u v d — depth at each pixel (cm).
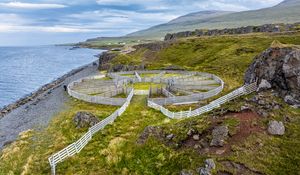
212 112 3016
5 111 5784
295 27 12038
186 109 3909
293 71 3003
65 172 2431
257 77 3538
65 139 3241
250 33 12712
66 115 4259
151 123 3403
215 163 2080
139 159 2445
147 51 13062
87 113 3678
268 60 3403
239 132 2417
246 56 8031
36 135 3634
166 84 5916
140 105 4334
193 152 2281
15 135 3897
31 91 8681
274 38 9344
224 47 9775
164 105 4219
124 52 14738
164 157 2348
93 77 7381
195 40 12194
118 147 2717
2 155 3081
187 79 6284
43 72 13762
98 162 2545
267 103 2859
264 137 2344
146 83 6203
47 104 5631
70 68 15788
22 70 14375
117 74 7731
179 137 2514
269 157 2147
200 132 2509
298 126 2478
